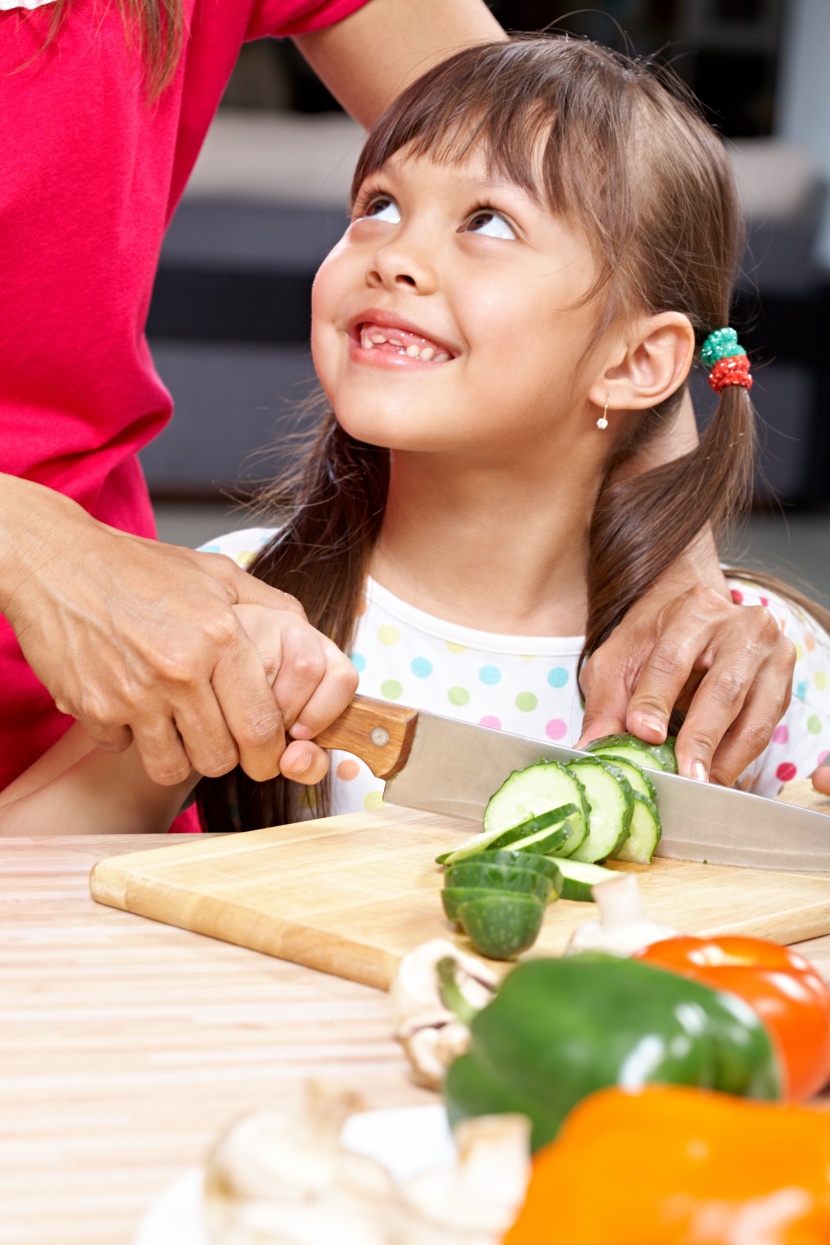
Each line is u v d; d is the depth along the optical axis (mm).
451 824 1237
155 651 1160
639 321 1499
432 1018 692
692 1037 538
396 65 1633
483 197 1377
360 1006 843
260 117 7551
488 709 1578
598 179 1417
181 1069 736
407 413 1359
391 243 1384
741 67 8430
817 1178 426
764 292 6773
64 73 1243
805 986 648
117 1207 591
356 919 939
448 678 1578
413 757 1232
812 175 6875
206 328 6371
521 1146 487
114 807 1353
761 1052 551
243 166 6484
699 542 1568
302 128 6867
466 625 1585
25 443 1393
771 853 1189
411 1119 633
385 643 1589
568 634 1606
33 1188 605
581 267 1404
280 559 1623
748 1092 548
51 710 1468
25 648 1229
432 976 715
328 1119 514
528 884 901
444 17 1616
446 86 1440
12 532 1202
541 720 1589
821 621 1841
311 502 1642
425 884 1038
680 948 687
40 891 1042
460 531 1537
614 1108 457
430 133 1405
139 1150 644
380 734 1229
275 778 1515
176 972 886
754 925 1011
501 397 1373
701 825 1210
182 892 972
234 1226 476
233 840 1138
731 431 1599
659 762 1290
